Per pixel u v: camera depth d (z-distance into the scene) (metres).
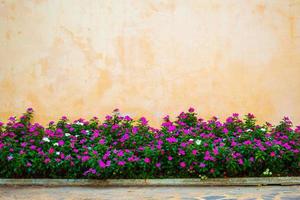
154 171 7.72
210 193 6.88
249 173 7.75
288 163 7.96
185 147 7.72
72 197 6.66
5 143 7.95
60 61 9.34
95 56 9.35
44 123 9.24
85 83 9.33
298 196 6.61
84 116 9.27
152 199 6.48
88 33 9.38
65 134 8.40
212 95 9.30
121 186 7.51
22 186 7.55
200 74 9.34
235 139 8.19
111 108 9.28
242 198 6.48
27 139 8.19
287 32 9.35
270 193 6.86
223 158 7.58
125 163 7.61
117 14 9.38
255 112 9.28
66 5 9.40
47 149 8.02
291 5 9.37
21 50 9.34
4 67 9.32
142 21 9.40
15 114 9.26
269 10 9.38
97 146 7.86
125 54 9.37
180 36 9.38
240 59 9.34
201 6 9.35
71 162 7.66
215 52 9.35
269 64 9.34
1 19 9.37
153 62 9.35
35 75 9.32
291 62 9.34
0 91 9.29
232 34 9.38
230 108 9.28
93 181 7.58
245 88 9.31
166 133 8.32
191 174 7.70
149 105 9.30
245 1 9.38
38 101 9.28
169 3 9.37
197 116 9.27
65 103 9.29
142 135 8.35
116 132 8.57
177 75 9.34
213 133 8.49
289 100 9.30
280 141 8.13
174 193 6.90
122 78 9.34
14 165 7.66
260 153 7.62
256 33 9.37
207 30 9.38
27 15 9.38
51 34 9.36
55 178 7.72
